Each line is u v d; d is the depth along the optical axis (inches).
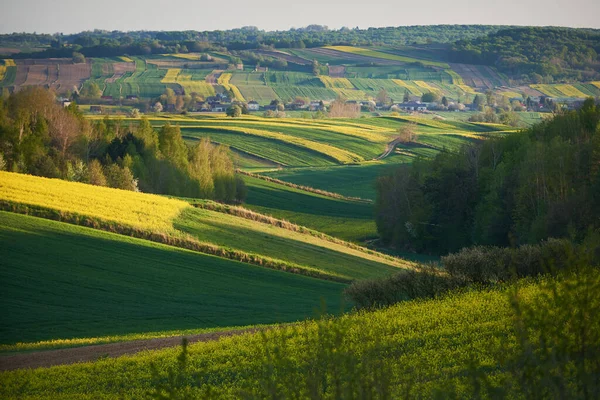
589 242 1152.2
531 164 3454.7
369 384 525.0
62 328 1815.9
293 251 3031.5
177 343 1562.5
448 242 4072.3
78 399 1115.9
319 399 541.6
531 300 1027.9
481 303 1355.8
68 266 2288.4
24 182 3235.7
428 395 724.7
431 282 1727.4
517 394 641.6
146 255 2551.7
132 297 2124.8
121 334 1797.5
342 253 3196.4
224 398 979.9
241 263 2691.9
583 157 3371.1
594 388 486.0
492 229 3649.1
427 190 4106.8
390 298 1755.7
